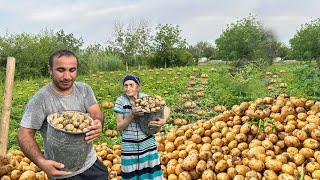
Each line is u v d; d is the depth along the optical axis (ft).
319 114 8.41
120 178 8.45
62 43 40.45
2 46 35.32
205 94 22.03
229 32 46.68
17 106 18.83
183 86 24.16
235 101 19.06
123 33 44.39
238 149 8.09
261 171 7.39
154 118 6.91
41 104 4.93
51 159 4.88
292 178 6.96
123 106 7.11
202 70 30.01
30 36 37.96
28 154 4.77
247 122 8.60
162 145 9.32
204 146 8.40
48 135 4.83
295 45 52.54
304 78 22.26
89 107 5.33
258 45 46.01
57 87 4.96
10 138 12.00
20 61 35.01
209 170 7.64
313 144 7.57
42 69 36.68
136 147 7.01
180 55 44.52
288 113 8.48
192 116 16.84
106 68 38.52
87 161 5.15
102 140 12.49
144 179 7.07
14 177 7.15
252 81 22.00
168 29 43.68
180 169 8.02
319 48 50.26
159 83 25.58
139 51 44.93
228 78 23.49
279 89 22.66
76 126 4.82
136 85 7.18
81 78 30.25
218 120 9.11
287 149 7.85
